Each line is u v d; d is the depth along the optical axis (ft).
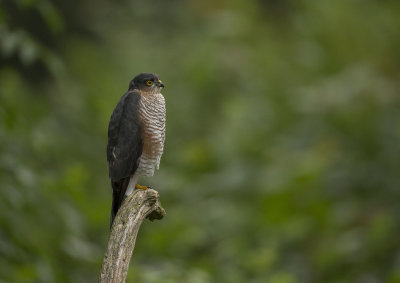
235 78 62.85
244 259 36.17
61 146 41.68
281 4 75.00
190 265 36.37
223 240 40.73
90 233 35.65
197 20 68.80
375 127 50.06
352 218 43.04
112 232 18.81
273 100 58.49
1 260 23.97
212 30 66.13
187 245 39.78
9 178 25.45
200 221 43.11
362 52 60.75
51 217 27.66
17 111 27.68
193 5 69.05
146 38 66.33
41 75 44.19
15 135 27.09
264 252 34.88
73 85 48.98
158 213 19.98
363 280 37.78
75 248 27.89
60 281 25.35
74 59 51.06
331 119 53.21
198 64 63.00
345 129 52.21
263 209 43.93
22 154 27.37
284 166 48.73
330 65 61.67
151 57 63.62
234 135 54.03
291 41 67.92
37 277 24.02
